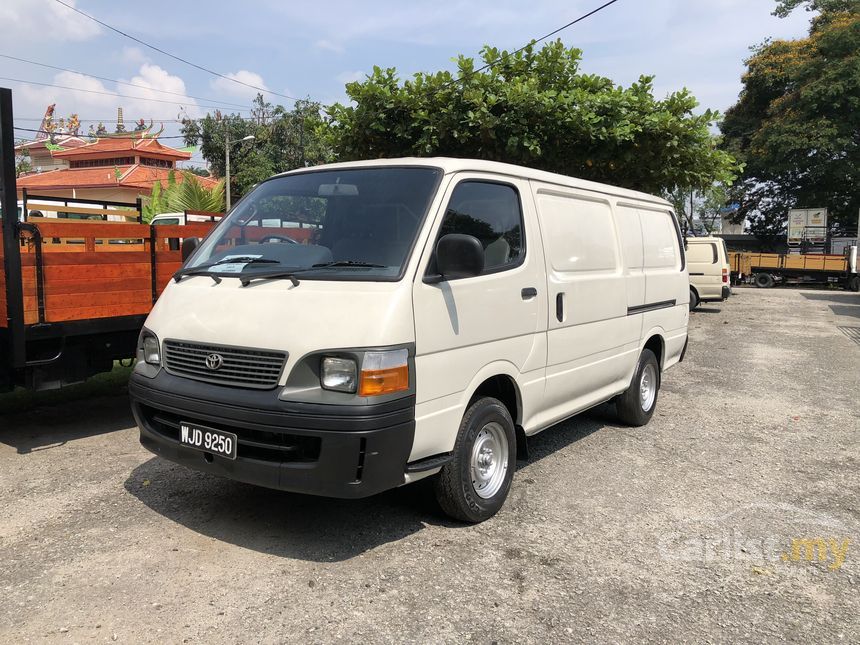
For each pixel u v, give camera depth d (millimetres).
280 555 3611
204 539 3777
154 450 3879
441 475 3850
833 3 36469
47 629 2900
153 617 3010
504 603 3213
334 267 3658
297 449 3334
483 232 4055
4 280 4797
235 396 3402
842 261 28906
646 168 9758
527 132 9062
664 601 3285
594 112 8961
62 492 4426
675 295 6824
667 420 6762
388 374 3281
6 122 4621
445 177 3914
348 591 3268
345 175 4254
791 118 33500
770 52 36562
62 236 5066
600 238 5320
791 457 5617
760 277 31125
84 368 5469
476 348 3867
